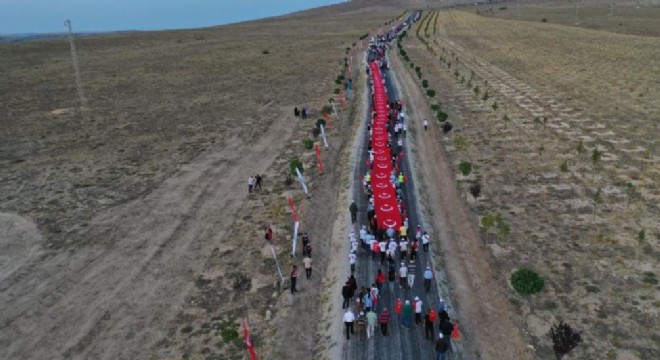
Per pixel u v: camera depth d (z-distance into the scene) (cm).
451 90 7800
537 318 2620
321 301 2916
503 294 2831
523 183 4222
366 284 2961
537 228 3488
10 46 13950
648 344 2392
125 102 7800
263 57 12019
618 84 7606
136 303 2902
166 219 3897
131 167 5009
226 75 9888
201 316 2777
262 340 2580
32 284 3105
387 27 18325
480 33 15500
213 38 16900
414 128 5956
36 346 2589
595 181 4175
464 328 2603
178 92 8444
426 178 4519
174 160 5175
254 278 3098
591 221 3534
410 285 2902
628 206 3719
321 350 2523
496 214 3716
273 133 5972
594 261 3062
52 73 10394
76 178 4753
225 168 4906
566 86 7712
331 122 6288
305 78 9200
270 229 3509
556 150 4928
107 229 3759
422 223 3638
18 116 7056
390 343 2498
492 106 6500
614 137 5216
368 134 5628
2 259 3388
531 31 15312
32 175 4847
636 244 3206
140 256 3384
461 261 3198
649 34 13400
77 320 2773
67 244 3556
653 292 2745
